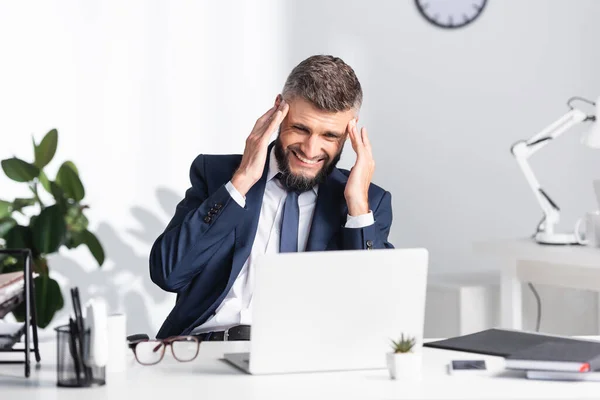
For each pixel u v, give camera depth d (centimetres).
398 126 451
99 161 412
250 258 279
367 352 200
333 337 197
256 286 191
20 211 377
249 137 269
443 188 459
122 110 414
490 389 182
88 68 409
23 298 210
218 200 266
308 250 274
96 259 378
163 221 421
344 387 184
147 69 417
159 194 421
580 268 349
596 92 478
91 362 185
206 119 426
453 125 460
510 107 468
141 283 419
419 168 455
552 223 380
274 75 435
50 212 360
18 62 400
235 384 187
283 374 196
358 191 270
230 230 268
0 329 201
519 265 375
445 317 390
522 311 398
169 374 196
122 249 416
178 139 422
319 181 278
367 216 270
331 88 265
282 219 282
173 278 268
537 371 190
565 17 473
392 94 450
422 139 455
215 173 285
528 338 230
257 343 194
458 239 462
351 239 270
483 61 463
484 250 384
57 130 390
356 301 197
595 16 478
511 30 466
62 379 185
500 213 468
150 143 418
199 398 176
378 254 196
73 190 378
